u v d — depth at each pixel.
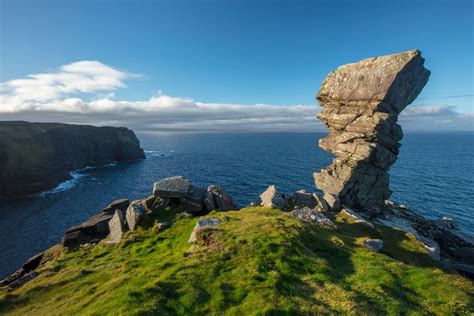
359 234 30.06
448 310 14.45
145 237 29.48
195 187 38.72
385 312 14.07
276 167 152.12
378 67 41.19
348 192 46.16
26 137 157.62
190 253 21.58
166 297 15.20
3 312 17.22
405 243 31.23
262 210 33.53
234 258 19.52
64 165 172.25
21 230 81.75
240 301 14.88
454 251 40.50
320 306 14.21
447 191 99.50
